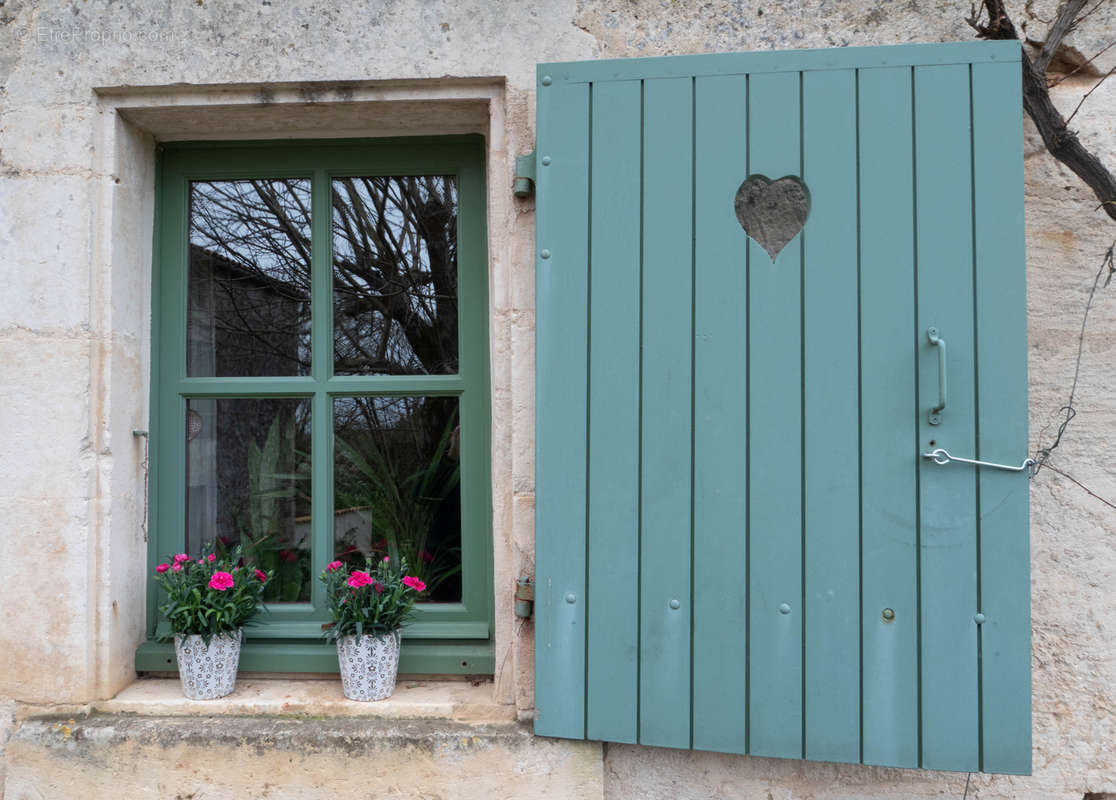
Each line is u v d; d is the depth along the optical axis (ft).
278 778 5.87
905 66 5.51
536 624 5.71
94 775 5.92
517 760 5.85
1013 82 5.43
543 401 5.73
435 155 6.88
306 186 6.96
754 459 5.58
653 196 5.69
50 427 6.15
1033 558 6.02
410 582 6.17
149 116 6.45
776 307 5.58
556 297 5.75
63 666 6.11
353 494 6.91
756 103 5.63
